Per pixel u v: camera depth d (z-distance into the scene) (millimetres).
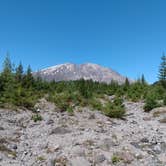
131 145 17359
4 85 35000
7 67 51875
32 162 14445
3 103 28594
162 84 68000
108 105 30344
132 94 49594
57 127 20453
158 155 16359
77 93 39531
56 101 33969
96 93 52156
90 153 15492
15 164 13883
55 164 14125
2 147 15594
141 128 23109
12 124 22359
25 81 44938
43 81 54594
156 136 20031
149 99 36656
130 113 32719
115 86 66812
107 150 16156
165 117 28203
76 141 17500
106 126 22906
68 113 28250
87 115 27625
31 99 32062
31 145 17203
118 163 14734
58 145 16719
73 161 14453
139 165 14688
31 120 24797
